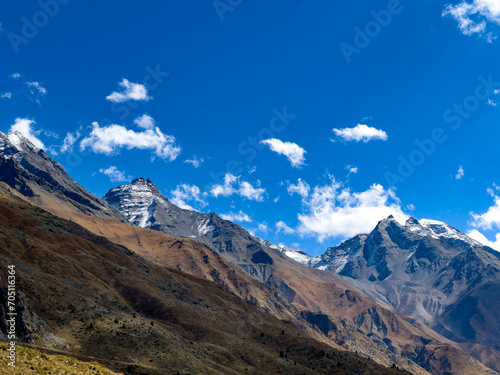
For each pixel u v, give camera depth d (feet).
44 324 489.67
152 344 534.78
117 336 523.29
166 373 445.37
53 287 577.43
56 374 260.01
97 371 284.61
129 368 429.79
